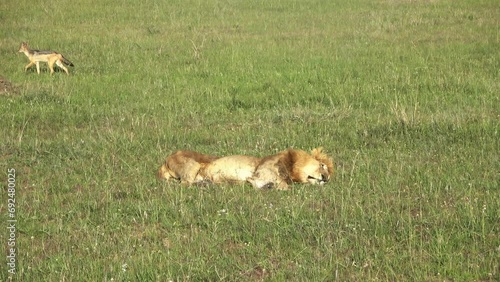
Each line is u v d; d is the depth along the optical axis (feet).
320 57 99.35
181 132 64.23
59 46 110.01
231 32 120.67
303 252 40.14
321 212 44.80
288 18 132.05
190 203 47.03
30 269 38.78
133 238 42.42
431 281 37.01
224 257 39.55
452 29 118.42
